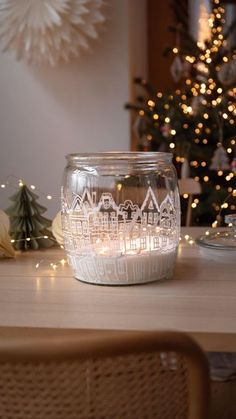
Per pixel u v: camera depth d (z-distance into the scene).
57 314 0.95
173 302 1.00
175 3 3.89
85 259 1.09
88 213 1.08
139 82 3.19
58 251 1.42
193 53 2.96
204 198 2.75
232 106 2.59
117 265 1.07
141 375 0.68
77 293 1.06
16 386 0.67
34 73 3.15
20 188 1.43
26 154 3.24
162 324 0.89
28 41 2.83
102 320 0.91
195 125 2.82
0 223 1.32
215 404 1.27
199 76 3.17
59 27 2.74
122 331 0.87
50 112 3.18
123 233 1.09
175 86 4.07
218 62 2.87
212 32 2.98
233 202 2.64
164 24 4.05
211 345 0.86
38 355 0.59
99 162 1.08
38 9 2.72
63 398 0.67
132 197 1.09
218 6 3.42
